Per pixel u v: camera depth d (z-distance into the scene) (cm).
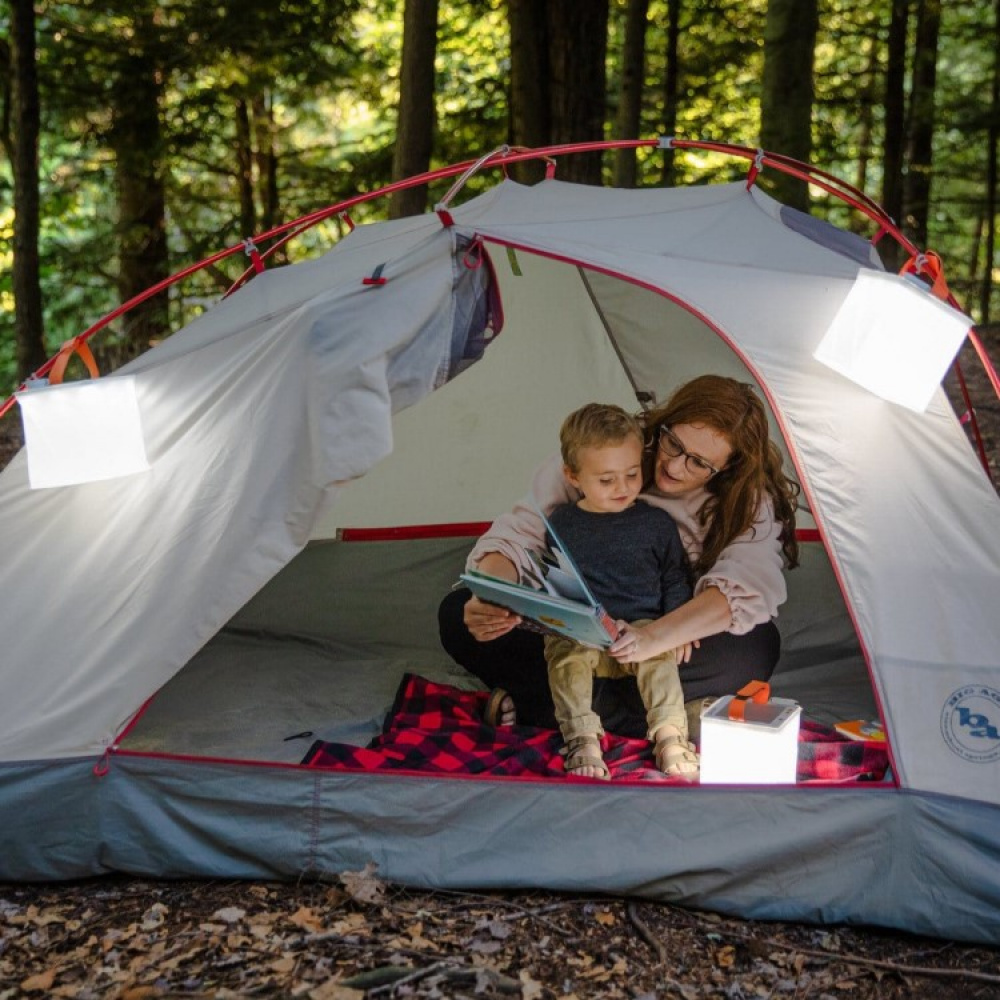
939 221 1645
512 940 300
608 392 518
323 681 444
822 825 313
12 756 327
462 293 337
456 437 520
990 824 308
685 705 372
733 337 337
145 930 304
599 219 404
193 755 339
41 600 335
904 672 319
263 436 320
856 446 329
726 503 381
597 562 378
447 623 402
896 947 307
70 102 1048
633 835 320
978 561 321
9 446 787
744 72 1313
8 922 310
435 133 1161
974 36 1388
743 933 310
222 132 1215
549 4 852
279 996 269
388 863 324
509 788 324
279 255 1206
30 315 816
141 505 331
